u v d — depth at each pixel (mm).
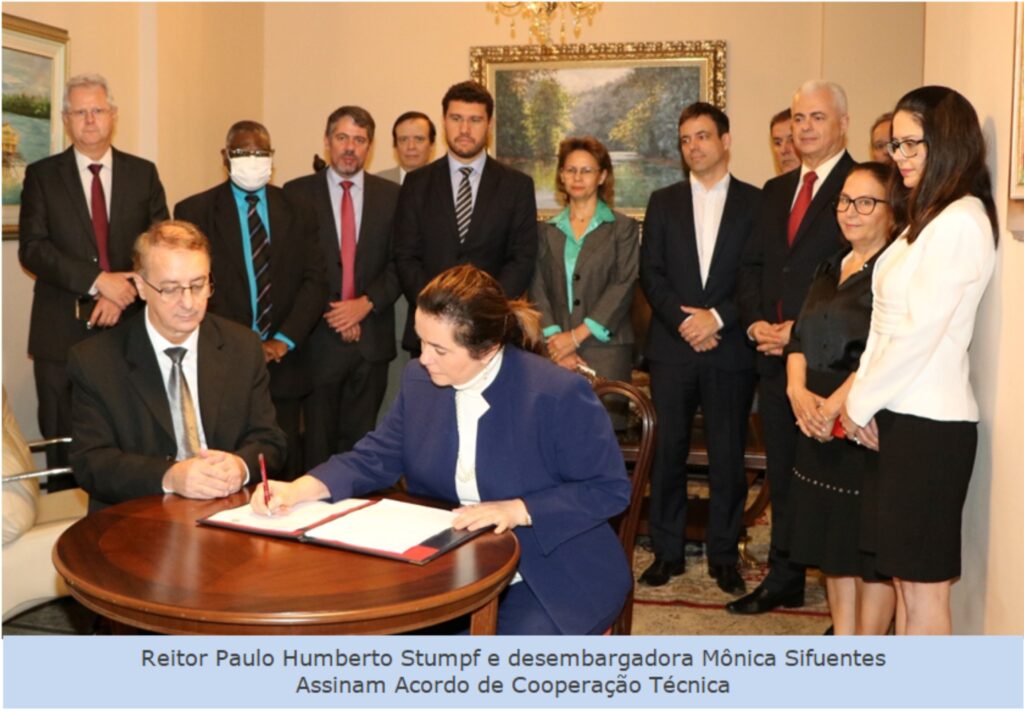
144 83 5371
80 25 4852
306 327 4082
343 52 6758
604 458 2234
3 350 4484
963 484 2547
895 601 3008
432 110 6711
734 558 3986
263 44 6801
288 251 4059
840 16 6109
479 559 1912
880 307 2633
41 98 4590
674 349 3959
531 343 2334
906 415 2521
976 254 2461
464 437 2301
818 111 3498
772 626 3586
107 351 2592
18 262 4547
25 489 2873
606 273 4168
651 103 6473
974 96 2889
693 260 3943
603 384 2721
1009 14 2553
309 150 6832
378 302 4469
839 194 3203
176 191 5625
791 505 3047
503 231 4148
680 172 6480
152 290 2494
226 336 2727
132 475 2426
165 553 1940
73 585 1823
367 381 4570
